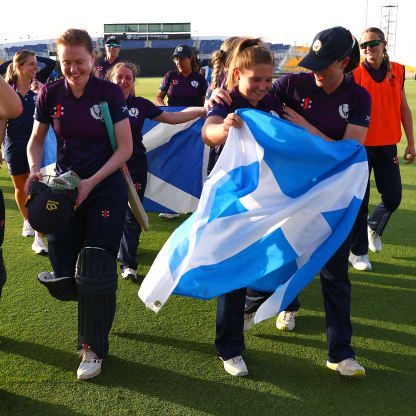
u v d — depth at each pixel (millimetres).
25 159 4230
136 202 2793
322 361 2703
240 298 2531
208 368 2615
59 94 2463
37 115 2541
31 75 4109
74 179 2330
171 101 6395
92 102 2438
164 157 4645
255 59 2289
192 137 4609
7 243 4453
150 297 2443
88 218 2525
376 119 3812
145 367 2611
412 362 2707
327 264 2508
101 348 2494
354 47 2449
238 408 2303
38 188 2322
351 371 2500
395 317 3209
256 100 2447
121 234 2566
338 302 2533
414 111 15383
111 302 2475
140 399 2352
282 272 2496
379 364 2688
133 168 3639
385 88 3779
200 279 2408
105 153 2527
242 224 2375
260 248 2395
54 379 2486
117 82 3424
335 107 2527
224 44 4207
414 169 7887
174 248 2453
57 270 2596
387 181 4016
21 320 3043
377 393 2441
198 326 3043
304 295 3529
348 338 2561
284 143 2316
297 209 2342
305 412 2287
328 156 2354
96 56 2463
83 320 2461
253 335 2967
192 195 4750
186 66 6203
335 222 2398
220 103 2477
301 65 2387
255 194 2398
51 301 3301
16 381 2459
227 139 2354
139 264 4027
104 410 2268
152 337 2904
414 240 4680
